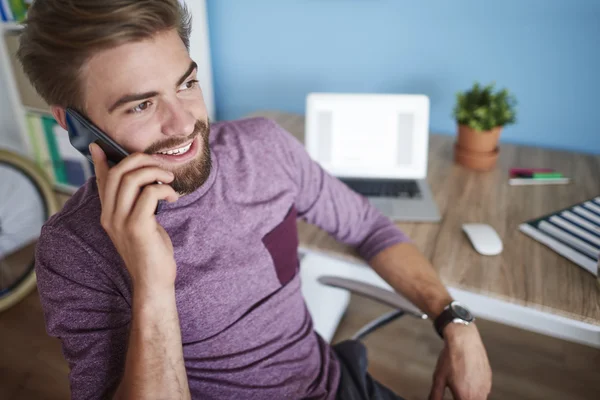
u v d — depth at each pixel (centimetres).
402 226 108
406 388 148
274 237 81
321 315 153
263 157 84
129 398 59
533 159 143
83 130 63
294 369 82
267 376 79
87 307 64
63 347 65
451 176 133
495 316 141
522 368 154
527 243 101
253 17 174
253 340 78
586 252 93
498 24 145
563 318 82
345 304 176
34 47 57
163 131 62
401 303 94
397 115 124
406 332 169
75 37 54
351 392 85
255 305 78
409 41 157
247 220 78
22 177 198
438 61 157
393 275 93
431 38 154
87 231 65
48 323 64
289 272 85
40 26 56
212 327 73
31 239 224
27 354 164
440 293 88
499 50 148
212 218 73
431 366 156
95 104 60
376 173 128
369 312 180
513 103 144
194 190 70
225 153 80
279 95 186
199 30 174
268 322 79
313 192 93
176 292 69
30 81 62
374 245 96
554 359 157
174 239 70
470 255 97
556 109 150
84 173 212
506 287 87
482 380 83
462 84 158
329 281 102
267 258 80
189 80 65
